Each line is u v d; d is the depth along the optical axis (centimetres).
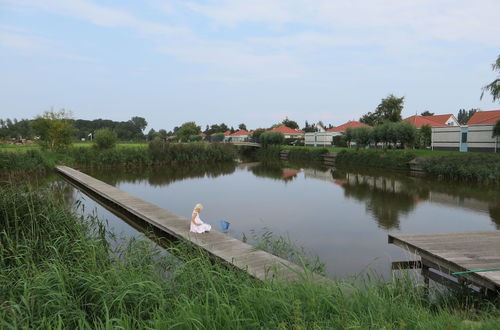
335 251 990
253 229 1245
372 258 926
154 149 4266
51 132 3634
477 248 793
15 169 2881
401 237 898
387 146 4406
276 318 375
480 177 2423
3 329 344
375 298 435
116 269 572
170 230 1013
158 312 388
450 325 400
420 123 4903
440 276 764
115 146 4138
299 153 5338
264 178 2945
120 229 1190
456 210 1583
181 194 2084
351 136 4572
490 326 409
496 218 1422
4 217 746
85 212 1475
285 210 1599
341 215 1486
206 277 505
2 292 468
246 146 6931
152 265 630
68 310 418
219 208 1650
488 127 3241
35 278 480
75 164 3591
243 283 491
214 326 348
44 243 695
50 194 936
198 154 4638
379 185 2452
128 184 2541
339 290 436
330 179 2848
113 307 431
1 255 605
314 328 348
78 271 549
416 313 430
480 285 637
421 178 2820
